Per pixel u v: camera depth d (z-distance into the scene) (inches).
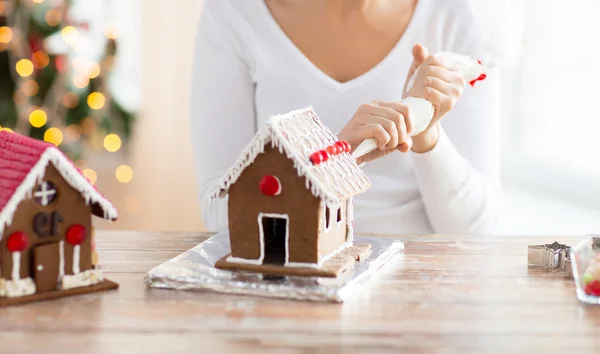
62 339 25.4
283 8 56.2
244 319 27.6
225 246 37.3
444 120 56.5
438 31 55.1
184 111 114.0
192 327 26.7
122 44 113.3
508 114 109.6
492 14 55.8
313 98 54.9
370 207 54.5
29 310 28.2
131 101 114.7
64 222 30.1
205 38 58.1
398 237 42.9
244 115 57.0
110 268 34.7
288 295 30.0
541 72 103.7
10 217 28.1
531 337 26.2
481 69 43.3
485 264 36.2
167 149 114.7
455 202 51.8
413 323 27.4
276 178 31.6
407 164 55.1
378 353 24.5
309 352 24.5
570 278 33.7
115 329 26.4
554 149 103.9
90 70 101.7
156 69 112.7
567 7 97.5
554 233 86.0
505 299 30.4
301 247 32.1
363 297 30.4
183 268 32.6
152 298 30.0
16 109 97.2
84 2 110.8
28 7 96.1
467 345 25.3
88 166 115.0
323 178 31.5
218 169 55.3
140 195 115.6
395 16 54.7
